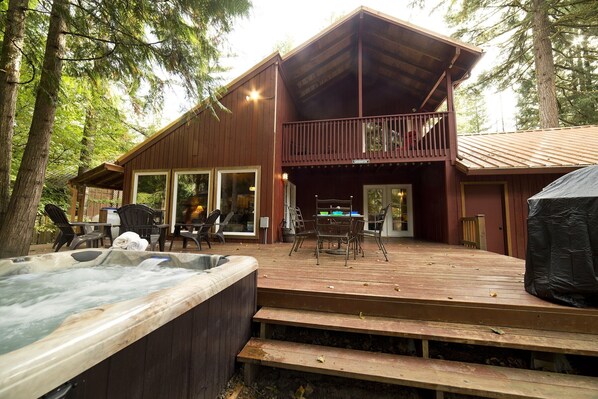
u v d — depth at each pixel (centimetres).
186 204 675
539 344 166
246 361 177
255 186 634
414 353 194
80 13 319
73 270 265
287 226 737
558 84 1041
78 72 377
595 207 182
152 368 105
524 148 662
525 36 907
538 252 206
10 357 64
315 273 288
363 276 274
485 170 540
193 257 275
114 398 86
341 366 167
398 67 759
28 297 206
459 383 151
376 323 196
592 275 177
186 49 357
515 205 589
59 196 930
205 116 677
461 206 598
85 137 863
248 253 448
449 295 209
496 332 180
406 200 830
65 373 70
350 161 648
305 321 199
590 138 687
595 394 143
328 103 910
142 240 339
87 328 82
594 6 714
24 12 316
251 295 216
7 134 312
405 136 632
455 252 466
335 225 361
